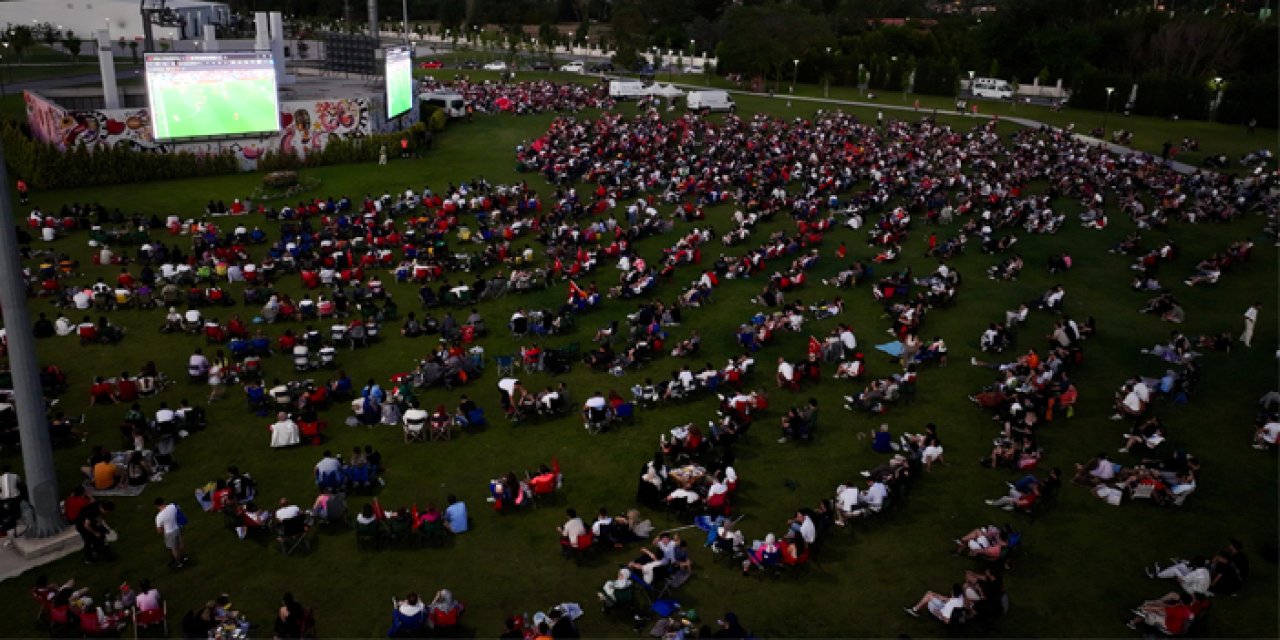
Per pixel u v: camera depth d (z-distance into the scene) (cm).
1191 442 2417
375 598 1777
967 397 2700
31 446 1884
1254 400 2672
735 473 2086
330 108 6091
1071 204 4962
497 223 4591
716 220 4731
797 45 10631
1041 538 1986
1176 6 15088
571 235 4103
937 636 1661
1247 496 2150
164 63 5444
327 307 3306
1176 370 2861
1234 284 3706
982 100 9906
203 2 11925
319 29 16350
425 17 19700
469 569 1880
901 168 5559
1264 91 8019
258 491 2180
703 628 1554
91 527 1880
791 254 4088
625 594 1709
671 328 3250
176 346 3095
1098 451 2380
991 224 4472
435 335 3219
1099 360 2967
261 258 4078
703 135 7088
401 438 2467
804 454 2364
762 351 3041
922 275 3816
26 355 1836
